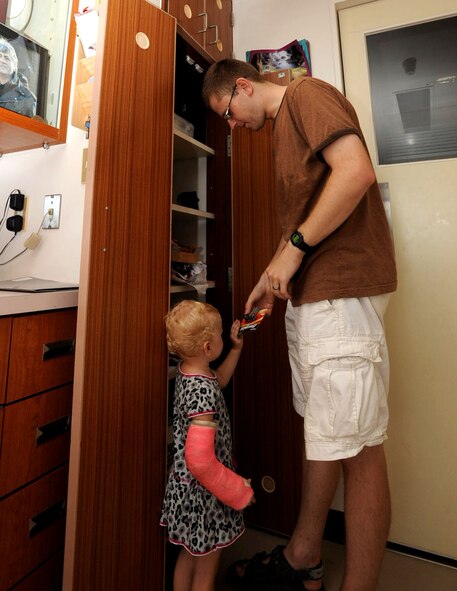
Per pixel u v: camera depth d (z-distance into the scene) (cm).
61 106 126
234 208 147
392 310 132
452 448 124
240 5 158
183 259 136
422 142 132
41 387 88
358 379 80
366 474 88
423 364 128
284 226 93
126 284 90
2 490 79
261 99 101
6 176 142
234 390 143
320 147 75
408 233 131
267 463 137
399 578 114
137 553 91
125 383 89
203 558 95
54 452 92
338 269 83
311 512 105
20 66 120
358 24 142
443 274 127
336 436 79
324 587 107
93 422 81
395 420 131
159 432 99
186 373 99
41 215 132
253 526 138
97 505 82
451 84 130
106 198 85
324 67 141
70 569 76
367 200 89
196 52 128
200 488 92
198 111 158
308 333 85
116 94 88
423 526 126
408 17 135
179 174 165
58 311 92
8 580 80
